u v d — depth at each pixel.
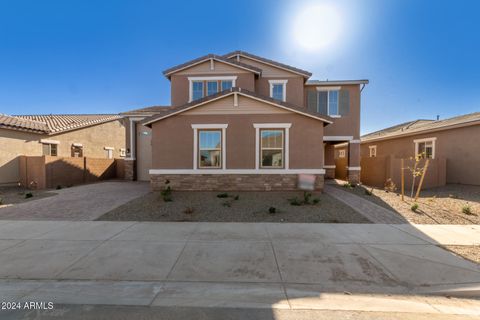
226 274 4.39
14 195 11.82
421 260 4.91
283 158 11.42
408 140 18.89
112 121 24.39
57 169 15.16
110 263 4.78
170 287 4.00
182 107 11.38
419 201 10.47
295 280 4.21
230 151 11.43
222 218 7.78
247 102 11.44
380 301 3.67
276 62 15.55
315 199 9.60
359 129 15.91
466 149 14.45
